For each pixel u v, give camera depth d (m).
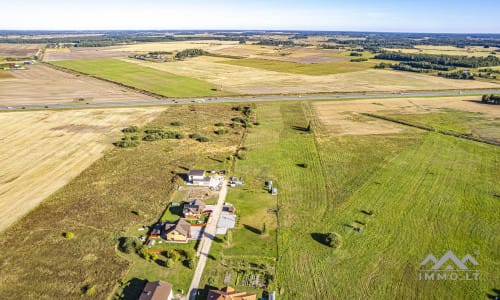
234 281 40.84
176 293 38.81
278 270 42.56
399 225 51.34
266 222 52.75
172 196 60.44
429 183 64.19
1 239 48.00
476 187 62.41
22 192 60.72
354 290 39.25
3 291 39.00
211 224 52.09
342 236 48.97
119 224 51.88
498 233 49.16
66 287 39.72
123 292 39.00
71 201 58.06
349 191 61.72
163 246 47.06
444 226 50.88
